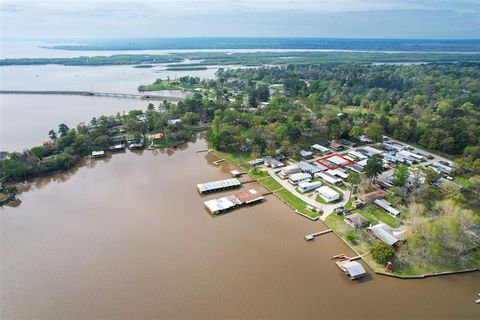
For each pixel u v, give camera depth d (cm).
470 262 7981
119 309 6856
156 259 8338
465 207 9856
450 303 6994
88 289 7400
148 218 10244
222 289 7344
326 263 8162
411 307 6881
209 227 9750
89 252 8644
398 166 12625
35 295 7262
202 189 11762
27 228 9806
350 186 11900
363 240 8875
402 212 9988
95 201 11356
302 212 10425
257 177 13000
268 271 7888
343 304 6956
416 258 8012
